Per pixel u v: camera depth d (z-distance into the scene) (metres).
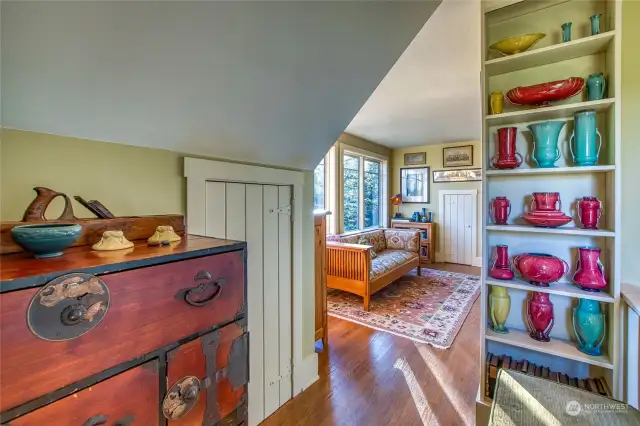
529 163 1.72
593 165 1.47
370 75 1.42
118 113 1.05
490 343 1.79
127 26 0.82
